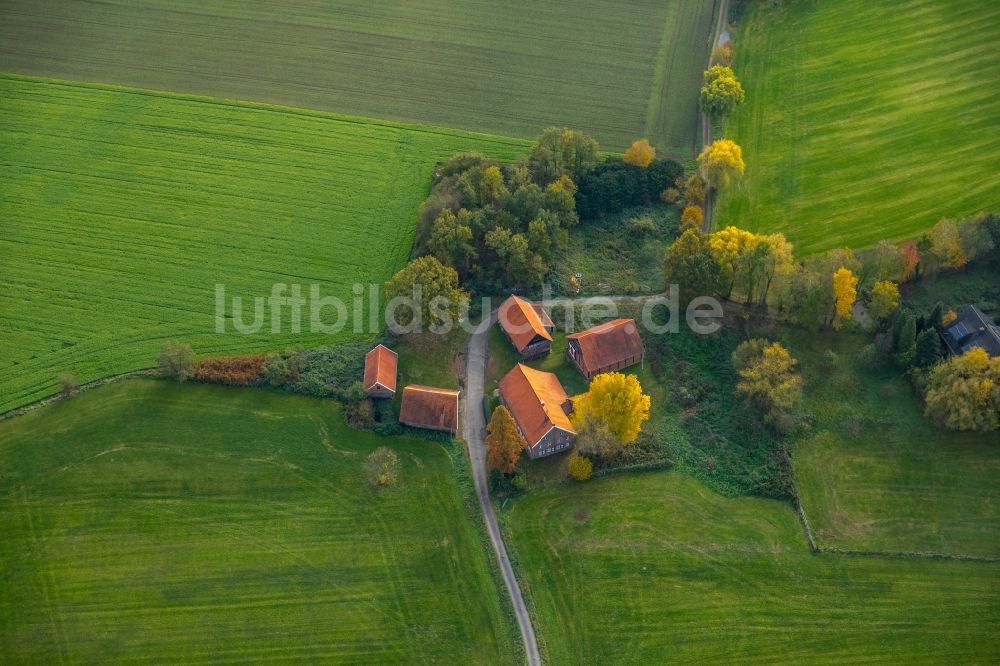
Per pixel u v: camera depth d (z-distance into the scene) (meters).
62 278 130.12
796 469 106.69
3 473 106.44
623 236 135.25
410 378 117.12
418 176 145.75
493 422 101.88
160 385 115.25
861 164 142.62
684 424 111.50
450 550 99.50
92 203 141.75
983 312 119.81
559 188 132.75
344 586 97.19
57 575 98.12
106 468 106.75
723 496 104.50
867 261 119.50
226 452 108.25
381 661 92.00
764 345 114.94
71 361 118.44
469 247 125.06
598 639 92.62
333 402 113.50
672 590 96.12
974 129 145.75
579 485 105.19
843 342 118.94
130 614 95.31
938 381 108.19
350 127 155.38
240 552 99.81
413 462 107.19
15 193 143.12
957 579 96.31
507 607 94.88
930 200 135.62
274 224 138.50
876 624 93.25
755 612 94.44
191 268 131.75
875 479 105.25
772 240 117.69
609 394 102.56
